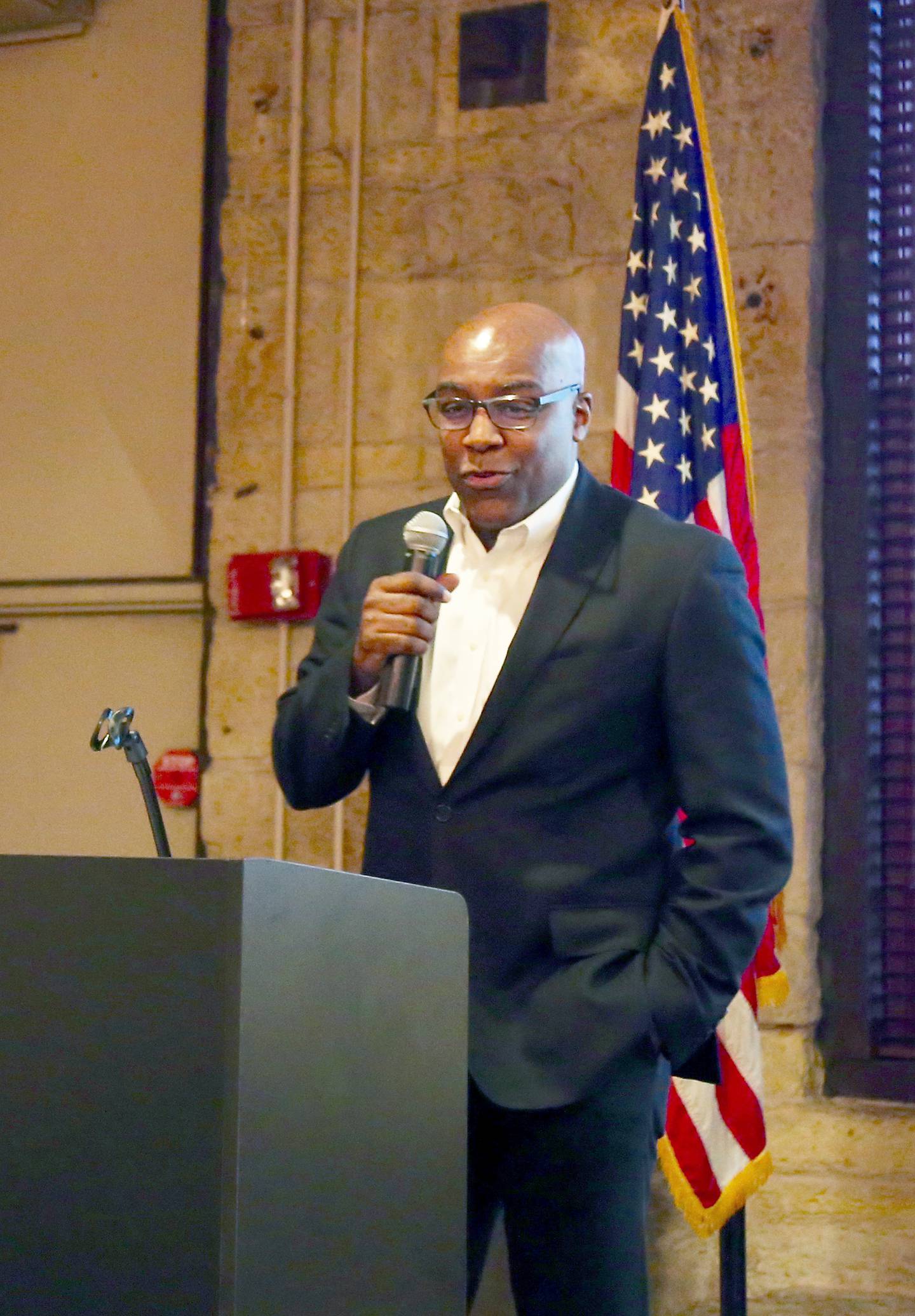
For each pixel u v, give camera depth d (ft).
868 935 13.73
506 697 8.84
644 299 13.25
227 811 15.20
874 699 14.11
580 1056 8.20
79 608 16.03
